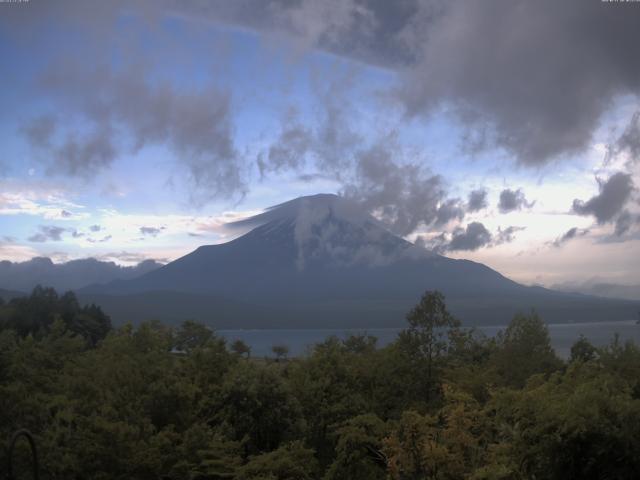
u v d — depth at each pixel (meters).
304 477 20.94
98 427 18.78
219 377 30.52
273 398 27.25
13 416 19.27
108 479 18.31
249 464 20.36
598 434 11.77
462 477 16.66
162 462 19.94
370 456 23.75
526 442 12.93
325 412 28.14
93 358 27.62
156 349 30.38
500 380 26.03
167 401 23.95
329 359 31.77
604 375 14.78
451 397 18.69
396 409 29.08
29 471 17.00
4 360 23.02
